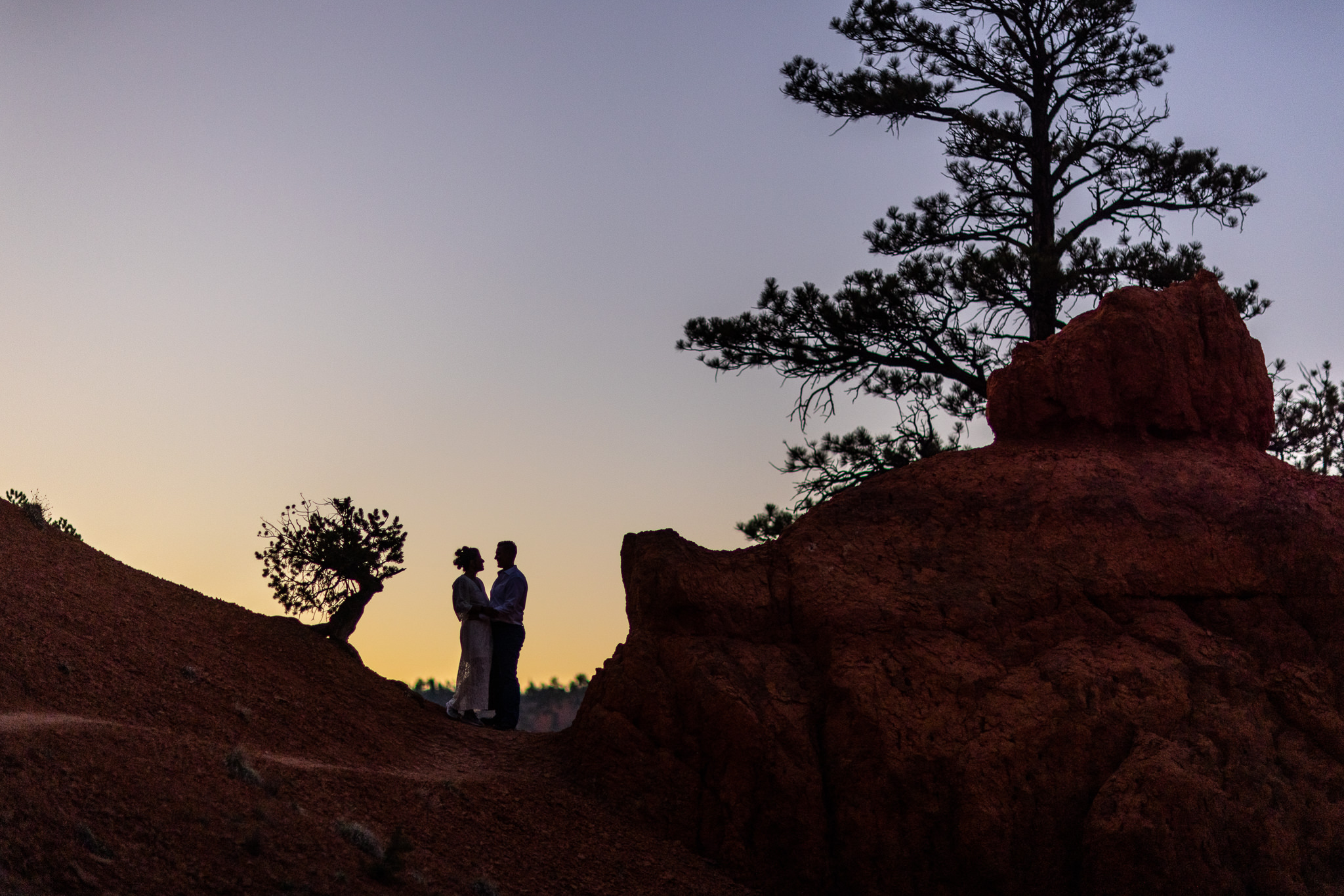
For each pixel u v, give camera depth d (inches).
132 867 293.9
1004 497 561.6
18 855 277.1
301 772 392.5
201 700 433.4
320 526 577.0
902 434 1024.9
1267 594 527.2
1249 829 445.7
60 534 551.5
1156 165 1037.2
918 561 536.7
